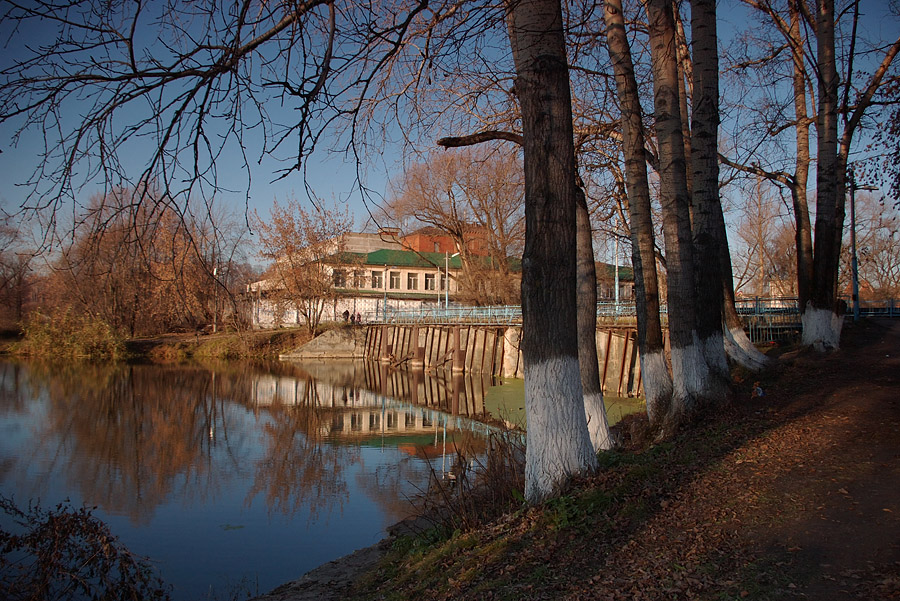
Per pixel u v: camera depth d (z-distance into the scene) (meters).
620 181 15.21
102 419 23.66
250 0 4.59
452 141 8.45
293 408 27.36
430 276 65.69
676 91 10.80
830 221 15.85
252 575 9.35
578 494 6.75
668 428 10.38
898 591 4.36
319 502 13.26
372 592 6.93
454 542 7.03
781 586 4.69
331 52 4.80
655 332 11.41
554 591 5.17
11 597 8.27
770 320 21.81
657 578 5.08
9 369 39.69
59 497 13.66
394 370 45.94
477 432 20.83
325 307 59.47
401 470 15.95
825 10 14.92
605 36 11.17
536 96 7.06
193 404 27.97
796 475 7.20
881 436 8.44
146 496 13.76
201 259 4.91
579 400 7.24
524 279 7.28
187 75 4.77
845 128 16.03
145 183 4.68
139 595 8.59
